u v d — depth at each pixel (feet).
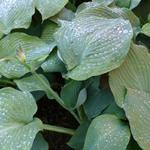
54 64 3.38
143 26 3.40
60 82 3.86
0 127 2.98
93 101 3.32
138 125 2.79
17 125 3.01
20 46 3.22
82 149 3.17
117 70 3.00
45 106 4.03
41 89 3.31
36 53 3.44
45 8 3.64
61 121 3.90
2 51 3.57
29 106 3.09
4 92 3.14
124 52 2.91
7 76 3.39
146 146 2.72
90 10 3.34
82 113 3.41
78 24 3.20
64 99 3.36
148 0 3.84
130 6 3.73
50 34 3.67
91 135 2.91
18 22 3.61
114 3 3.75
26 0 3.66
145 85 3.01
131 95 2.89
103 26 3.08
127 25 3.01
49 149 3.70
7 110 3.05
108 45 2.98
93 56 3.01
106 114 3.00
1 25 3.64
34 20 3.92
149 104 2.87
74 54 3.12
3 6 3.71
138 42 3.51
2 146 2.86
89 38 3.07
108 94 3.30
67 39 3.18
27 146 2.84
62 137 3.76
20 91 3.14
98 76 3.36
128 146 2.93
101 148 2.80
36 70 3.63
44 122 3.91
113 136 2.83
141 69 3.01
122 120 2.95
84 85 3.38
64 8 3.75
